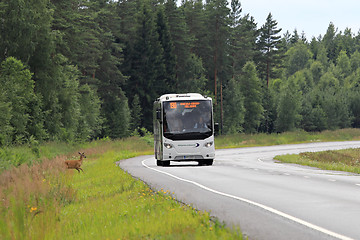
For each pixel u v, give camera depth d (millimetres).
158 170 52688
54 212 21984
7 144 81000
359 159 102375
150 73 195500
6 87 96875
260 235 17281
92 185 42188
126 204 25812
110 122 181375
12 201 22047
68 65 128875
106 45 186625
